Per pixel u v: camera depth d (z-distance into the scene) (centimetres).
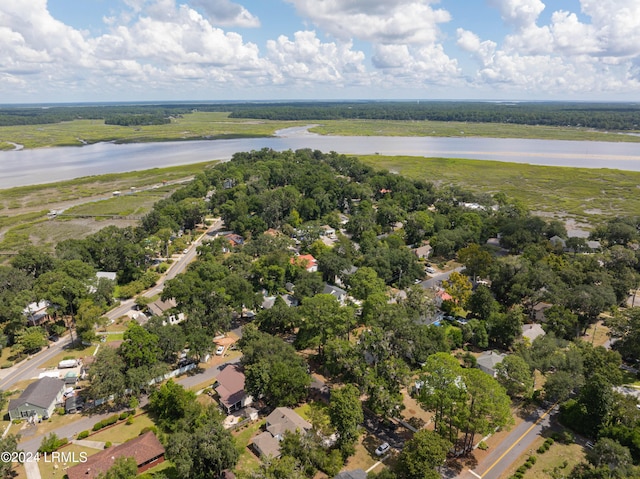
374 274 13125
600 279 12762
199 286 11994
